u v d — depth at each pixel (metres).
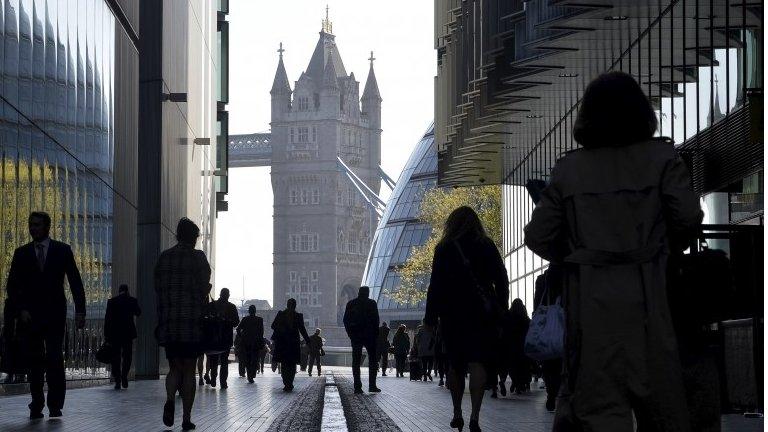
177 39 36.12
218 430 11.09
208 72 47.28
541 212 4.34
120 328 21.97
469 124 27.31
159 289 10.98
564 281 4.29
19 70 18.30
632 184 4.22
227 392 21.36
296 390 22.64
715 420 4.35
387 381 33.88
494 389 19.47
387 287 121.19
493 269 9.59
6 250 17.31
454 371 9.79
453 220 9.74
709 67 16.52
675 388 4.08
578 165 4.30
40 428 11.14
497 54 22.19
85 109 23.48
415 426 11.86
